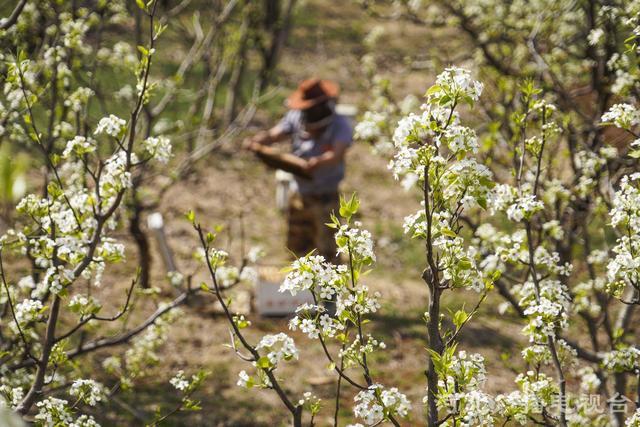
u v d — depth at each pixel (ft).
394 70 71.87
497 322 36.58
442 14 36.14
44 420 14.03
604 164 21.44
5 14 29.45
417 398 30.50
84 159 15.31
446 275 12.18
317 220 36.35
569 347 15.42
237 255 41.86
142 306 36.09
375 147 24.38
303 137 36.40
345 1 96.84
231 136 41.27
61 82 20.16
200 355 33.32
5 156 5.37
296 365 32.96
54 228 14.21
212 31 46.14
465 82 11.10
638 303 14.75
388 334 35.63
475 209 23.38
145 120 34.65
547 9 29.37
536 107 15.96
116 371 30.48
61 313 33.78
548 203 21.94
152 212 45.88
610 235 32.19
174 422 28.09
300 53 77.05
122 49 25.45
